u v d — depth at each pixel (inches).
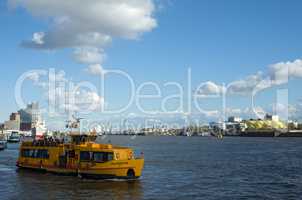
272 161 4945.9
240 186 2746.1
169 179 3019.2
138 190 2481.5
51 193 2345.0
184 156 5777.6
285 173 3560.5
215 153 6658.5
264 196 2386.8
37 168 3208.7
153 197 2293.3
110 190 2447.1
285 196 2393.0
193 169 3799.2
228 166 4188.0
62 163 2987.2
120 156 2758.4
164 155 6008.9
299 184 2864.2
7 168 3538.4
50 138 3361.2
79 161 2851.9
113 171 2714.1
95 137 3159.5
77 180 2775.6
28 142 3403.1
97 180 2763.3
